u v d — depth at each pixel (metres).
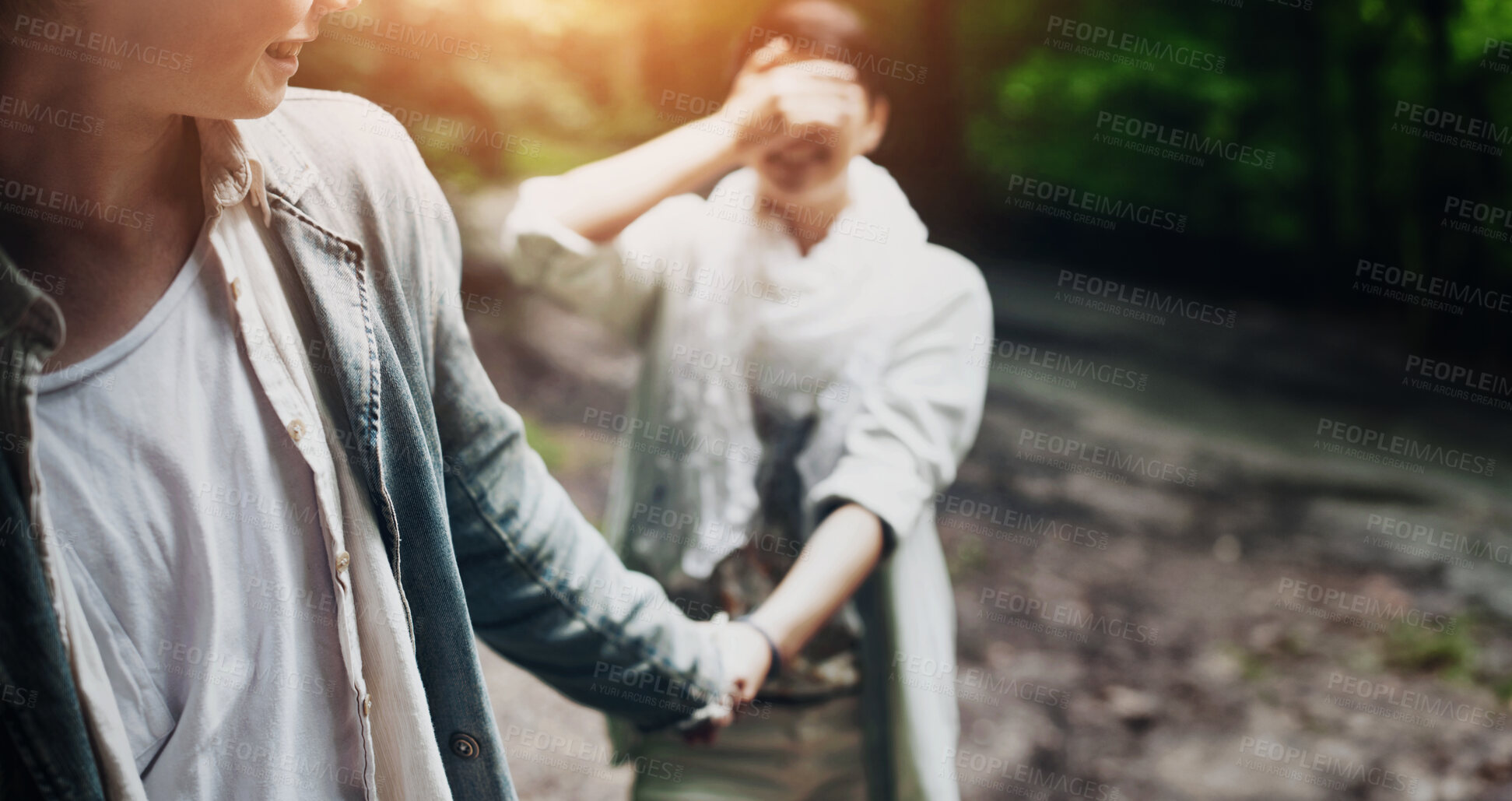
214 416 0.85
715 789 1.92
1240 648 4.09
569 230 1.99
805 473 1.97
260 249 0.87
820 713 1.92
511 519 1.15
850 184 2.06
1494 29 8.09
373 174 0.95
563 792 2.75
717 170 2.01
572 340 5.58
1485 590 4.69
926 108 10.41
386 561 0.93
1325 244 9.53
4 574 0.75
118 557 0.84
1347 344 8.56
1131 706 3.62
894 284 1.98
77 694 0.81
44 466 0.81
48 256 0.80
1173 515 5.20
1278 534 5.11
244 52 0.76
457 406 1.08
